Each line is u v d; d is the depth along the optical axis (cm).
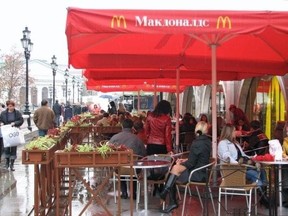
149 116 917
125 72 1145
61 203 840
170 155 820
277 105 1375
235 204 812
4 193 942
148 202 838
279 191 734
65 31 545
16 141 1223
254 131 997
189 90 2789
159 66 921
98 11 548
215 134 763
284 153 782
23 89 5762
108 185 1009
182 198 865
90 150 609
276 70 964
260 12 554
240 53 928
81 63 911
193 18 555
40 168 716
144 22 552
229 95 1770
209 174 690
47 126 1515
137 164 725
